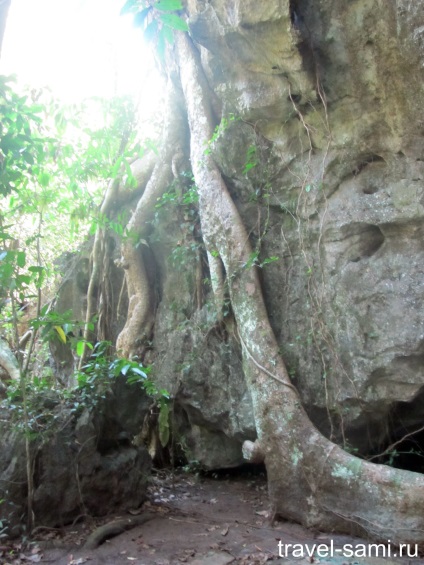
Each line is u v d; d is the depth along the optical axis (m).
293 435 5.77
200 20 6.23
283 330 6.72
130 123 8.78
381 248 6.00
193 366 7.93
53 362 11.48
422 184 5.65
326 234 6.38
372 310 5.89
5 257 4.82
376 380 5.87
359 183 6.20
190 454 8.38
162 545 5.19
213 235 7.16
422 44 5.25
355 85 5.87
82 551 5.04
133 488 6.22
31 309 12.12
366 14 5.44
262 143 7.07
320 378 6.32
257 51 6.16
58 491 5.53
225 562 4.73
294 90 6.28
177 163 8.83
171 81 8.87
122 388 6.48
